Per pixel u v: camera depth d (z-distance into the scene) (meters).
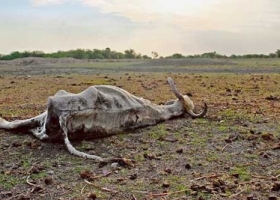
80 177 5.64
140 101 7.89
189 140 7.14
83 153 6.40
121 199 5.01
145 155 6.41
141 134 7.50
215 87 14.33
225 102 10.69
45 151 6.64
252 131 7.51
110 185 5.38
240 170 5.82
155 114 8.09
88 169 5.93
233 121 8.33
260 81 16.14
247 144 6.89
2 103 10.95
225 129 7.72
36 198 5.09
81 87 14.81
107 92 7.48
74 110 6.88
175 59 36.72
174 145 6.93
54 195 5.15
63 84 15.80
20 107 10.16
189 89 13.80
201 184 5.34
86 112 6.97
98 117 7.16
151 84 15.45
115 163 6.05
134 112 7.68
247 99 11.32
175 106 8.53
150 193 5.14
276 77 17.84
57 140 6.91
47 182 5.49
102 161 6.10
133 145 6.97
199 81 16.52
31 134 7.34
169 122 8.23
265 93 12.62
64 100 6.88
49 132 6.93
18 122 7.43
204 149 6.70
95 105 7.10
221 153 6.52
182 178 5.57
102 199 5.01
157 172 5.79
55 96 6.96
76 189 5.30
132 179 5.56
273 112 9.19
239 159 6.25
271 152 6.50
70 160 6.27
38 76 20.02
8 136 7.32
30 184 5.47
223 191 5.16
